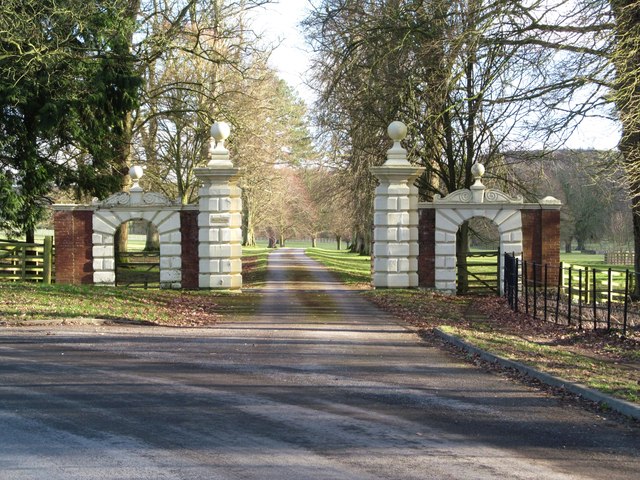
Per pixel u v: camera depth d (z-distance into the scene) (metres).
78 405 8.57
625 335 13.88
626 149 18.80
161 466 6.27
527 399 9.15
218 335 15.08
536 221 25.06
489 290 26.30
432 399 9.12
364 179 30.47
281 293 24.81
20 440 7.07
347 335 15.23
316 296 23.73
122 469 6.18
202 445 6.93
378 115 27.59
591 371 10.47
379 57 25.12
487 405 8.79
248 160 41.38
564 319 16.84
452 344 13.88
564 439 7.28
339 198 42.62
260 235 119.56
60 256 25.41
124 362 11.61
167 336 14.84
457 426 7.77
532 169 30.91
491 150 28.56
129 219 25.47
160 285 25.27
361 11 26.00
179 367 11.23
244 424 7.74
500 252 25.02
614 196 23.06
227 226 24.89
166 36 30.41
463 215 24.84
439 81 24.50
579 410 8.55
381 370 11.17
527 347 12.77
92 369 10.94
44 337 14.42
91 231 25.50
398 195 24.69
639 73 17.48
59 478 5.94
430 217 25.03
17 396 9.05
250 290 25.98
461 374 10.88
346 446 6.93
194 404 8.68
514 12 20.50
